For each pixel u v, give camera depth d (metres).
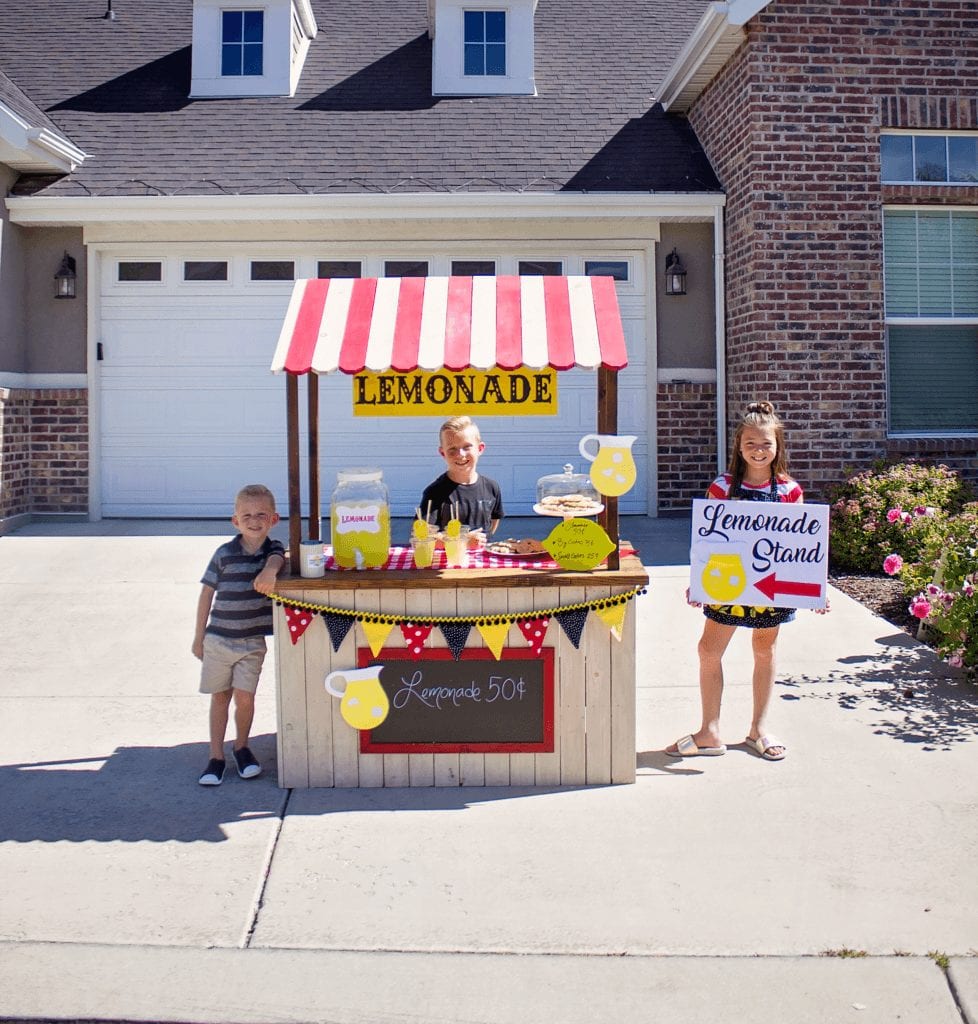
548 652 4.48
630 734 4.52
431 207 10.50
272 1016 3.01
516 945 3.33
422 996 3.09
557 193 10.54
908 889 3.65
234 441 11.12
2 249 10.36
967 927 3.42
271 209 10.45
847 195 9.88
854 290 9.88
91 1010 3.03
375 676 4.42
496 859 3.88
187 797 4.44
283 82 12.28
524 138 11.56
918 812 4.23
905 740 5.00
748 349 10.09
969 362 10.37
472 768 4.53
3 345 10.45
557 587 4.44
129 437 11.11
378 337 4.45
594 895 3.62
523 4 12.43
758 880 3.72
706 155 11.32
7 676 6.07
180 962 3.25
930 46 9.91
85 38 13.41
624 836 4.05
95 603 7.62
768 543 4.60
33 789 4.51
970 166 10.15
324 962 3.26
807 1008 3.04
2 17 13.86
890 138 10.07
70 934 3.40
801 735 5.08
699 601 4.65
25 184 10.65
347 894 3.64
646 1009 3.03
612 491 4.45
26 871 3.80
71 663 6.32
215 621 4.59
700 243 11.06
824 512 4.55
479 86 12.41
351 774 4.53
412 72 12.91
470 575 4.43
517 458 11.14
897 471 8.88
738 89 10.20
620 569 4.55
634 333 11.14
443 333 4.46
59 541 9.80
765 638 4.79
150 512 11.14
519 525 10.33
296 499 4.50
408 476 11.13
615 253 11.12
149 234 10.95
